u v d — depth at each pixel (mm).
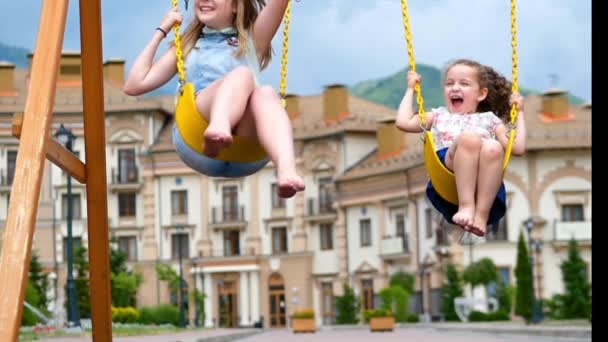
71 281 30594
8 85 63625
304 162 70000
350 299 64562
